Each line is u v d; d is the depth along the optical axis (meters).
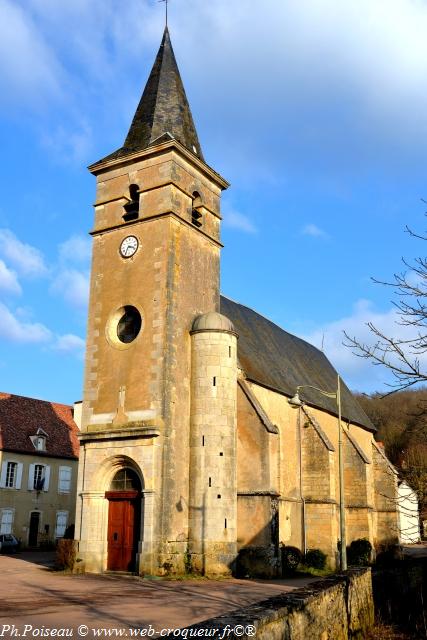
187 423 21.55
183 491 20.73
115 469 21.09
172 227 22.55
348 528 30.23
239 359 25.06
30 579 18.23
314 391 31.78
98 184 24.86
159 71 26.41
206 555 19.97
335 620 8.92
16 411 42.56
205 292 23.98
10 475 39.16
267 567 20.84
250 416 22.75
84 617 11.64
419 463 11.66
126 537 20.44
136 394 21.14
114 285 23.09
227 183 26.31
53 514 41.16
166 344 21.16
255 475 22.05
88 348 22.89
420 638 10.28
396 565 13.72
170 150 23.19
